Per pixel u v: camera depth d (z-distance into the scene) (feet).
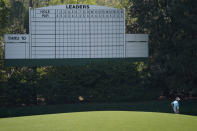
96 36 102.06
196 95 112.06
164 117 63.16
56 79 102.47
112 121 58.44
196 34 101.86
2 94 99.71
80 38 101.45
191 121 58.44
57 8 100.63
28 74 101.35
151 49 110.42
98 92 104.47
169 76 103.14
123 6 137.39
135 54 103.24
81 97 106.32
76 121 59.00
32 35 99.55
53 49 100.48
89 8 101.96
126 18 127.44
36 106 99.76
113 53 102.73
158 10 107.14
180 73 100.07
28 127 54.19
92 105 99.30
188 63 97.71
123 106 97.40
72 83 103.30
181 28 103.24
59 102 102.68
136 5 111.75
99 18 102.06
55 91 102.01
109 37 102.53
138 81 107.45
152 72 106.11
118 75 105.19
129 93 105.70
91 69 103.55
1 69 108.78
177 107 76.23
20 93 100.37
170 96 112.06
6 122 60.29
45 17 100.07
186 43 98.48
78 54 101.45
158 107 94.89
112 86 105.70
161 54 103.76
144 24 107.55
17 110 94.02
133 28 124.98
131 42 103.04
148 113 69.92
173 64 99.19
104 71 103.86
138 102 104.88
